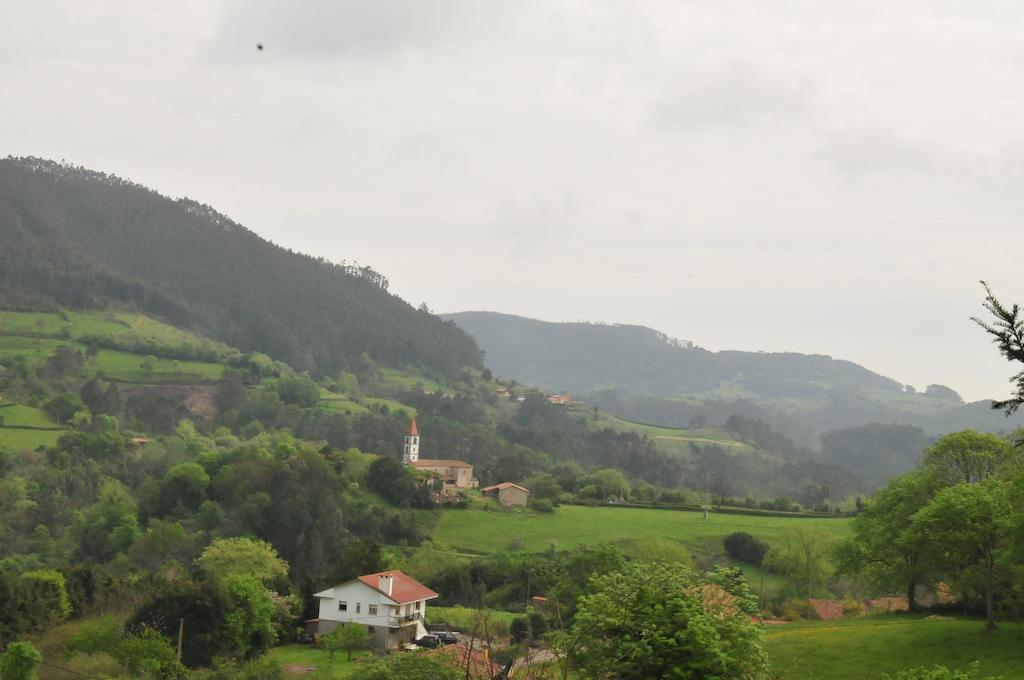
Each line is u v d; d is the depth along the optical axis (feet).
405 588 241.14
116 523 387.14
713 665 68.74
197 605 191.21
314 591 250.78
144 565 344.28
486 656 73.67
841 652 165.07
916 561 209.46
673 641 68.69
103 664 163.12
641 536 386.93
